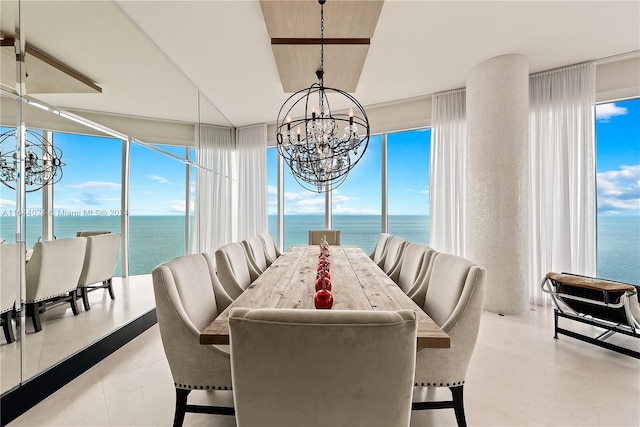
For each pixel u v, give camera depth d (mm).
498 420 1561
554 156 3410
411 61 3275
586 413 1616
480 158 3299
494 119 3188
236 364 793
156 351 2391
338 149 2146
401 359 776
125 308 2652
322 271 1637
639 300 2453
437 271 1793
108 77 2387
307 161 2199
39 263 1849
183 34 2723
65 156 2031
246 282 2559
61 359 1948
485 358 2219
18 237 1706
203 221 4594
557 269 3383
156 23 2555
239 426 843
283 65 2814
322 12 2117
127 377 1997
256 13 2430
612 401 1715
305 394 792
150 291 2949
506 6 2393
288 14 2158
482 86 3277
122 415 1611
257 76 3600
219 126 5094
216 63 3271
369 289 1796
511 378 1953
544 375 1990
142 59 2750
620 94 3193
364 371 776
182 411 1370
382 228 4867
